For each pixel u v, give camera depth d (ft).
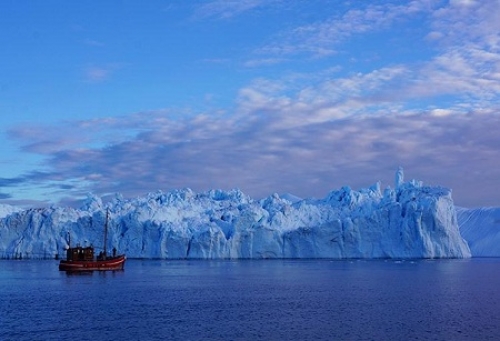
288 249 635.25
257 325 178.29
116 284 326.65
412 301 239.71
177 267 513.86
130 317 194.29
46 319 189.98
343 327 174.70
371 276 392.88
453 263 605.73
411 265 550.77
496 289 294.46
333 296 261.03
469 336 160.76
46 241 631.97
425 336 160.76
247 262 611.88
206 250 614.75
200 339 156.97
